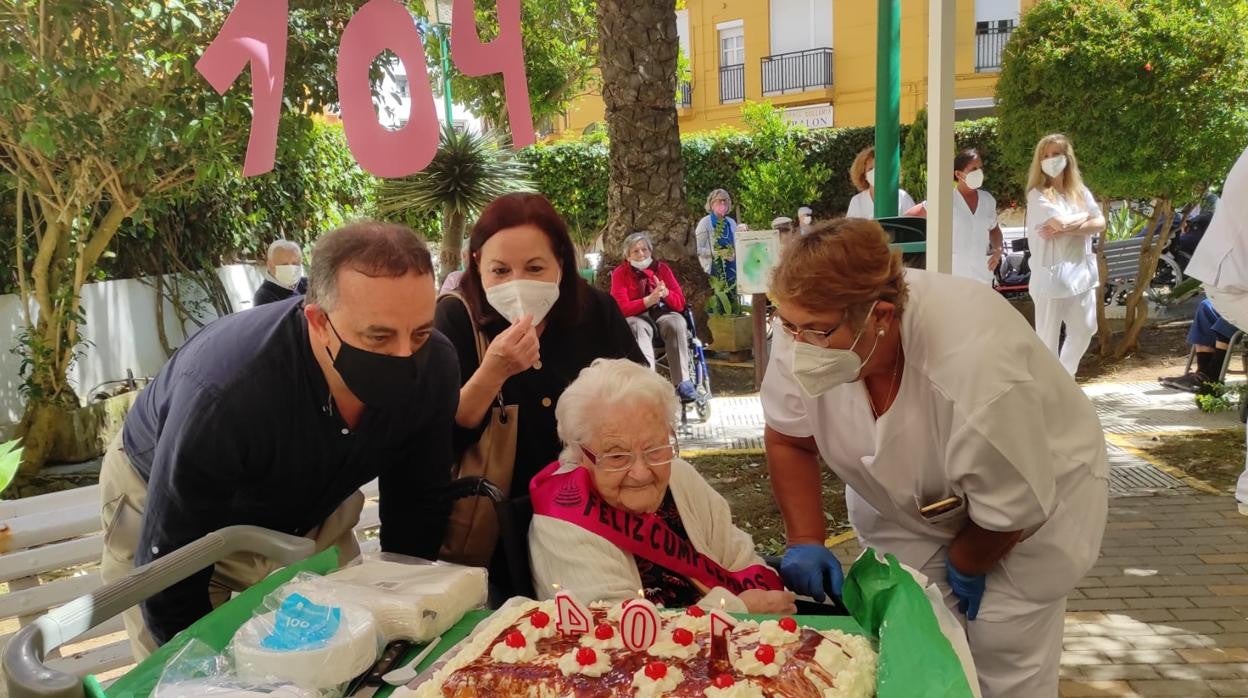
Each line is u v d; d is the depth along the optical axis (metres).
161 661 1.41
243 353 1.72
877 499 2.15
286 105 5.69
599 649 1.53
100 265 7.36
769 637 1.52
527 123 2.27
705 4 21.02
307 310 1.66
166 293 7.78
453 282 2.90
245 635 1.45
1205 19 6.56
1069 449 1.94
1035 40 7.14
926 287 1.92
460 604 1.72
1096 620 3.35
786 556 2.08
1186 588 3.56
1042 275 6.09
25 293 5.99
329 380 1.77
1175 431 5.63
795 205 11.70
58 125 5.00
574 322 2.37
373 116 2.30
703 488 2.18
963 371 1.79
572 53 14.17
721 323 8.35
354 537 2.49
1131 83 6.64
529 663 1.50
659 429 1.96
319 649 1.39
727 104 21.22
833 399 2.05
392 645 1.58
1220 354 6.37
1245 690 2.84
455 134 8.70
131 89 5.26
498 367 2.13
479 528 2.25
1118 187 7.00
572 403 1.98
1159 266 10.18
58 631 1.25
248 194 8.28
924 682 1.25
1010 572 2.04
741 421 6.41
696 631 1.59
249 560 2.03
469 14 2.25
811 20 19.84
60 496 2.70
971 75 18.48
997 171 12.23
